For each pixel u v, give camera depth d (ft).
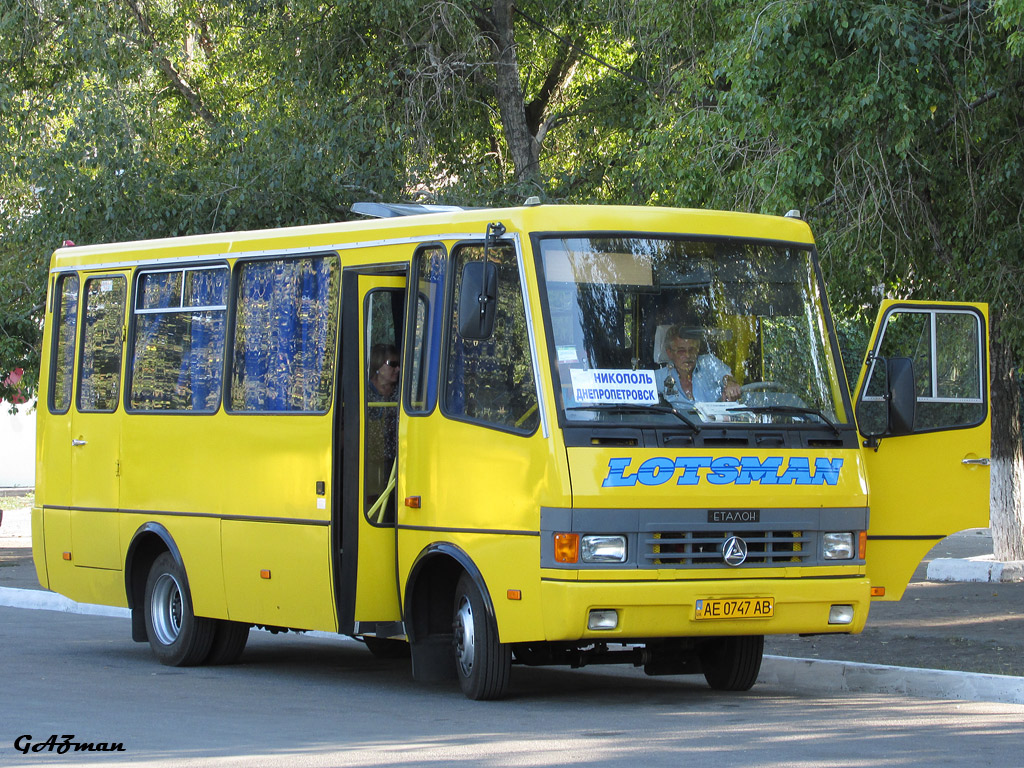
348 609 45.06
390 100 98.73
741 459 40.19
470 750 34.50
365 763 32.94
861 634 59.47
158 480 53.83
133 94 97.50
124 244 57.06
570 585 38.24
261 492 49.14
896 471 42.96
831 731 37.58
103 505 56.39
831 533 41.34
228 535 50.49
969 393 43.42
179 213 89.97
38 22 100.42
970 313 43.52
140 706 42.80
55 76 106.83
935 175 65.72
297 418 47.88
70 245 60.70
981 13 60.03
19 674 50.80
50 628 67.72
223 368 51.39
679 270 41.93
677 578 39.19
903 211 64.44
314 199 90.22
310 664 55.16
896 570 43.09
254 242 50.90
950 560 82.02
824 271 62.80
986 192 65.62
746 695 45.75
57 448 59.16
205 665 54.19
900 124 60.59
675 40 75.10
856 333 71.87
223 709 42.16
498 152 113.09
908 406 41.78
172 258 54.49
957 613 65.67
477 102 105.50
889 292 68.59
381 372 45.88
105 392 56.95
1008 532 81.92
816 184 60.59
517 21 112.78
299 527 47.34
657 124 76.13
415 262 44.73
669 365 40.91
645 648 44.52
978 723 39.29
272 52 102.78
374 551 45.01
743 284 42.68
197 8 113.91
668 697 45.01
